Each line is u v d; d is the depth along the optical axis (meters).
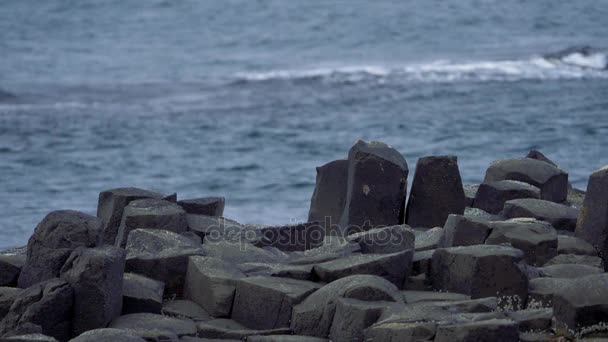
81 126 160.88
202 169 127.94
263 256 49.91
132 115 170.75
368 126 155.38
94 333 36.78
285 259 49.75
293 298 41.91
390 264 43.97
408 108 167.88
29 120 166.62
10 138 151.00
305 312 41.16
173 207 53.25
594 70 196.00
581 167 118.94
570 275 45.59
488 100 170.75
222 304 43.50
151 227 51.41
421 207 56.00
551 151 130.25
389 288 41.06
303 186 115.81
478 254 42.34
